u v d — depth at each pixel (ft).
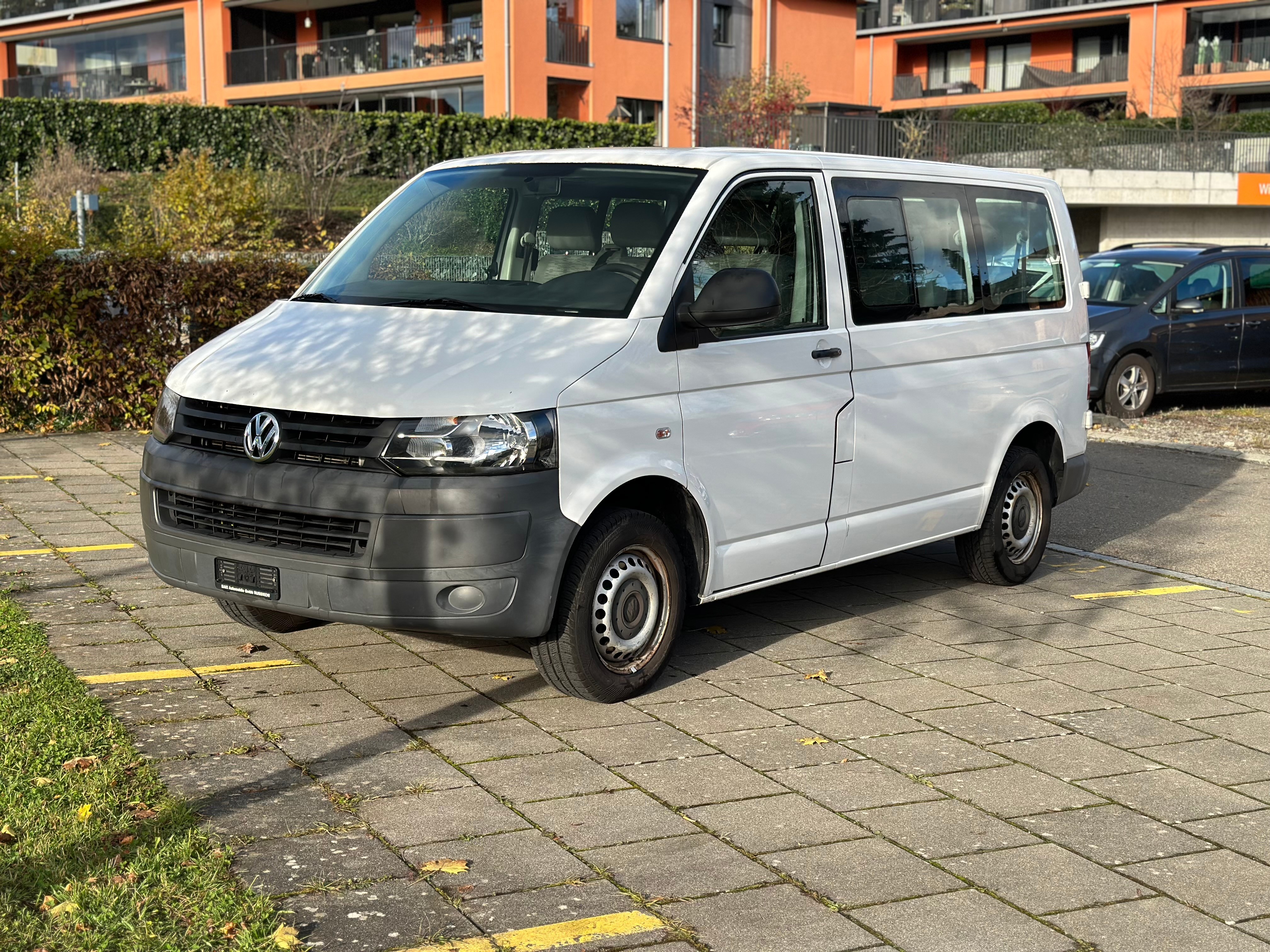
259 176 102.73
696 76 135.64
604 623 16.97
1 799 13.32
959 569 25.66
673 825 13.75
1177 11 174.91
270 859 12.59
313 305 18.71
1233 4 171.42
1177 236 112.98
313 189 106.11
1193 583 25.30
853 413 19.89
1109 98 182.39
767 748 15.98
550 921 11.67
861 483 20.29
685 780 14.92
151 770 14.38
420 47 135.74
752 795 14.58
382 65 138.92
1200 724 17.40
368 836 13.20
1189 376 48.98
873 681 18.69
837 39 155.33
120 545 24.17
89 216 82.02
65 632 19.30
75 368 35.99
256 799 13.96
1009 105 165.68
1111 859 13.37
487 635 15.83
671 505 17.92
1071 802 14.74
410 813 13.80
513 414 15.58
